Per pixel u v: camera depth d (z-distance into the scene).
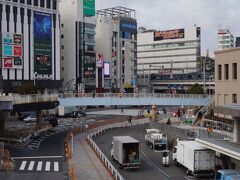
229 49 57.81
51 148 50.81
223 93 60.06
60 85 115.19
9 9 100.69
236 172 27.39
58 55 114.88
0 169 37.06
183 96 73.38
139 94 71.25
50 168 38.19
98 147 50.62
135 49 154.00
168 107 125.88
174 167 40.38
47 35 110.94
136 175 36.56
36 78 106.50
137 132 71.75
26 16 104.88
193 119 68.88
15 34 100.31
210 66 164.00
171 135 55.44
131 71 151.62
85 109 112.19
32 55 106.56
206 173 34.91
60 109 95.00
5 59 98.56
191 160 35.38
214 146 31.67
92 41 130.00
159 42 197.88
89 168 37.41
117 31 145.12
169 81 171.75
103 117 96.06
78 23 124.88
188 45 188.12
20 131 59.62
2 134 56.28
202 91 92.06
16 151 48.34
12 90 97.25
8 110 48.19
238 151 28.25
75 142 55.81
